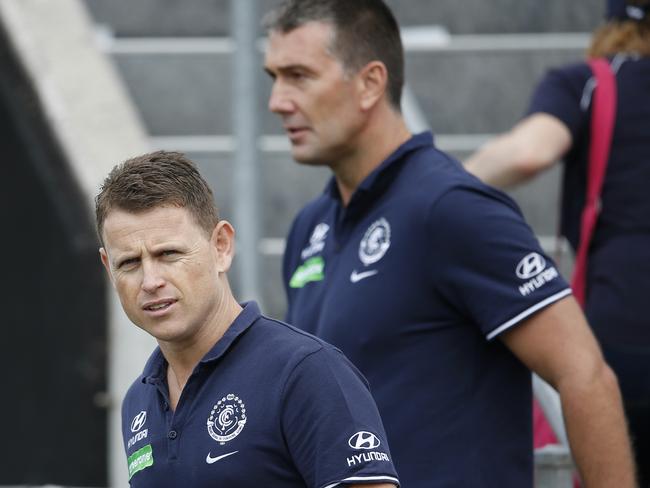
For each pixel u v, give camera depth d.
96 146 21.81
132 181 9.38
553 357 11.55
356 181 12.75
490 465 11.69
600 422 11.53
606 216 14.88
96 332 21.34
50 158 21.67
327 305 12.23
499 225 11.61
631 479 11.61
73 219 21.42
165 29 27.23
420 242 11.76
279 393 9.34
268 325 9.76
